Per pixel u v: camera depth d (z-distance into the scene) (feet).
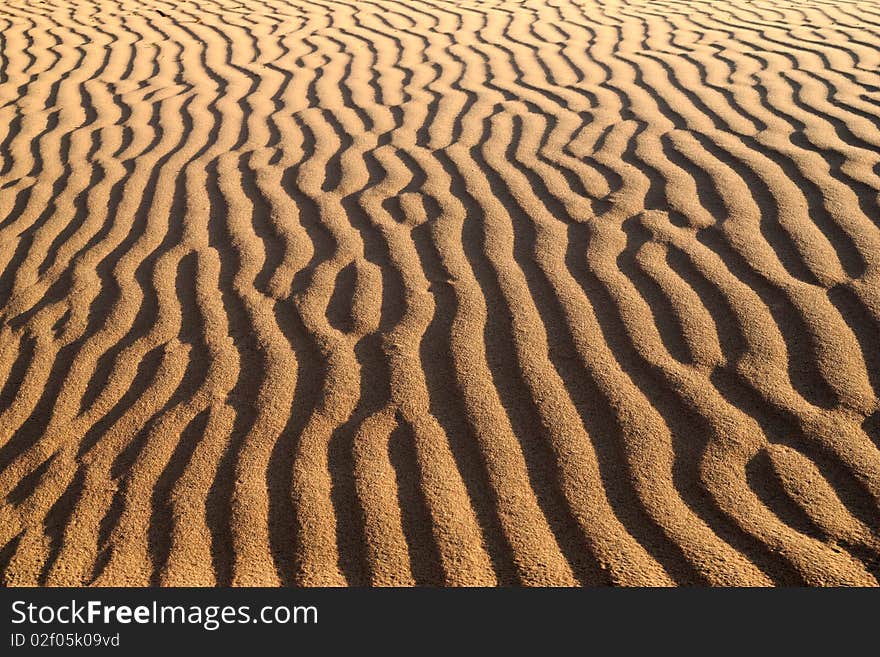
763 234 11.30
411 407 8.34
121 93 19.12
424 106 17.58
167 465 7.79
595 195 12.97
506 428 7.97
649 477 7.28
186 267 11.39
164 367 9.23
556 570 6.50
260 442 8.00
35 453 8.09
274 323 9.93
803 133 14.89
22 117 17.79
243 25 24.72
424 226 12.22
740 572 6.34
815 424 7.69
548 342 9.23
